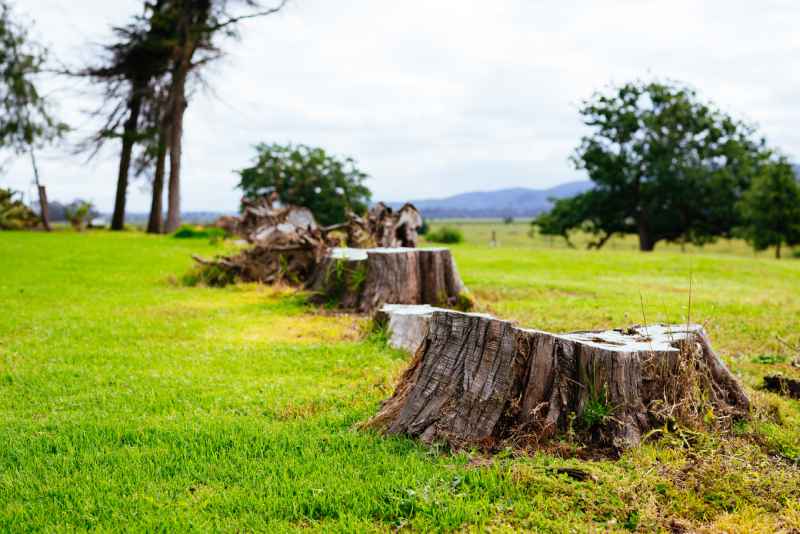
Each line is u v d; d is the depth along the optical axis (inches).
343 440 207.8
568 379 206.5
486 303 516.7
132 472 186.7
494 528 153.4
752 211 1850.4
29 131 1667.1
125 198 1827.0
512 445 196.2
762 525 155.4
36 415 244.1
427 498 164.4
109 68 1716.3
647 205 2159.2
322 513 164.6
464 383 206.7
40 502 169.0
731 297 603.2
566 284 664.4
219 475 185.5
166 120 1732.3
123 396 264.7
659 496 168.6
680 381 210.7
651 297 583.2
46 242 1133.7
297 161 1980.8
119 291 585.9
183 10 1705.2
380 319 375.6
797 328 430.9
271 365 318.0
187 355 340.5
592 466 182.5
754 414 230.8
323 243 629.0
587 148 2196.1
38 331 394.3
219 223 1406.3
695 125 2074.3
